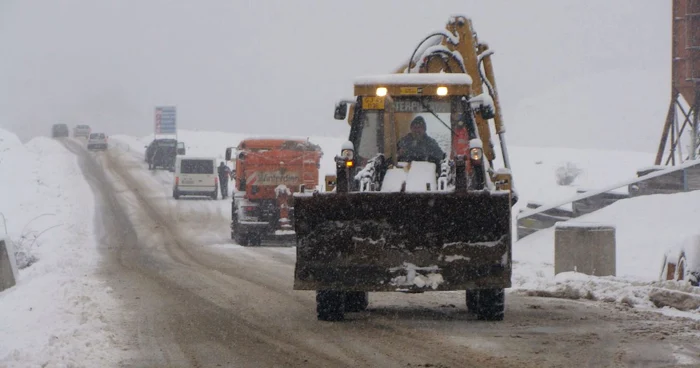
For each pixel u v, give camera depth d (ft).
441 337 91.61
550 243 204.23
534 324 100.53
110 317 108.47
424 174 113.09
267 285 146.20
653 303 115.65
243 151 253.85
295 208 100.32
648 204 206.18
